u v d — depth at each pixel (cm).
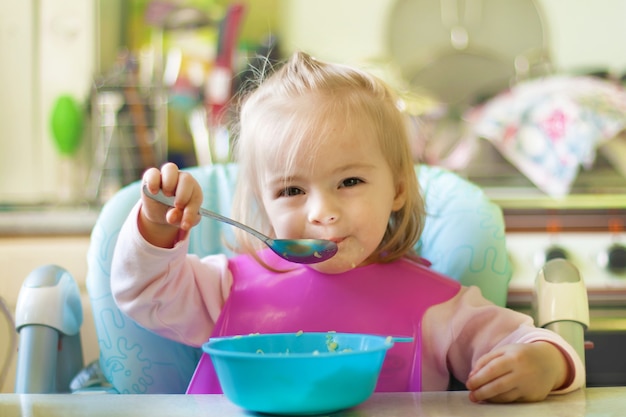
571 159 226
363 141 114
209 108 232
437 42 245
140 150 226
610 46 248
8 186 231
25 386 115
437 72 244
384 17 245
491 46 245
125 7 237
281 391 74
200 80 235
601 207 210
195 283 118
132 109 227
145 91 229
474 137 234
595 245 207
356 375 76
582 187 225
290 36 244
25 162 231
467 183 140
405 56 245
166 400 83
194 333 118
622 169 228
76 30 234
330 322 115
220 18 239
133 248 103
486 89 243
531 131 231
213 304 118
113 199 135
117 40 237
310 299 117
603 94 235
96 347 189
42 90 233
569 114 231
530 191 222
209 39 238
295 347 91
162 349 128
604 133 229
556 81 239
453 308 116
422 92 242
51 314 117
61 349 123
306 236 113
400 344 113
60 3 233
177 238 105
